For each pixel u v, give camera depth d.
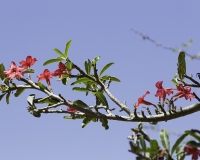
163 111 1.83
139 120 1.84
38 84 2.03
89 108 1.98
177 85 1.94
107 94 2.00
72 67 2.07
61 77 2.06
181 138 1.62
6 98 2.07
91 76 2.11
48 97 2.00
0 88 2.06
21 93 2.07
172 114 1.82
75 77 2.07
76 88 2.09
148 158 1.58
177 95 1.91
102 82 2.13
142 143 1.63
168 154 1.62
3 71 2.08
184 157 1.63
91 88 2.11
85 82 2.10
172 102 1.85
